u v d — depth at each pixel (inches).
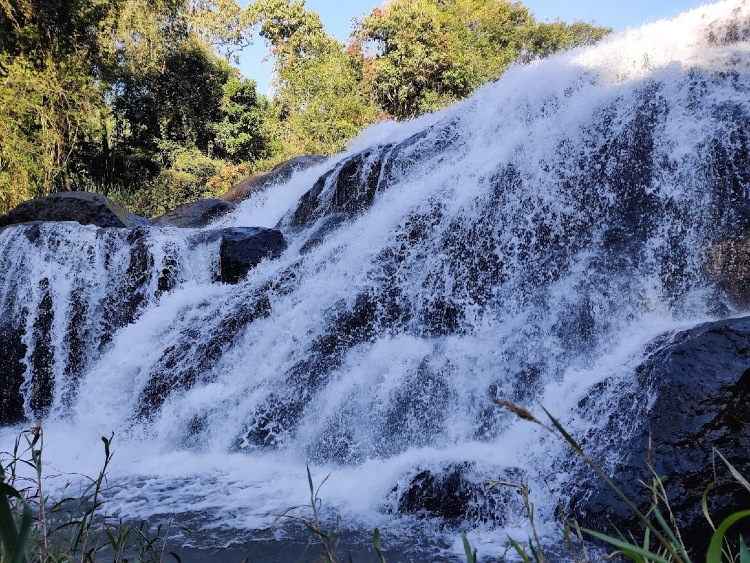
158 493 197.2
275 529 164.1
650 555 38.2
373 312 281.1
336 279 302.5
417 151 387.9
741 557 42.1
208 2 1139.9
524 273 264.2
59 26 714.8
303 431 247.9
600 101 280.7
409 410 233.0
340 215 408.5
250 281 349.1
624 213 255.8
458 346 247.0
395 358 250.8
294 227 451.2
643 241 246.1
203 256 378.6
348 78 1096.2
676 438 157.5
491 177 291.4
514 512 165.8
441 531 162.7
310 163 622.5
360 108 1024.9
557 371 223.6
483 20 1299.2
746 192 227.1
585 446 175.5
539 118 323.0
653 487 58.7
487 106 365.4
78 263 380.2
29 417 350.6
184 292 357.7
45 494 192.4
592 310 233.6
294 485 204.8
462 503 170.4
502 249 272.4
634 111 266.4
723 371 160.2
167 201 823.7
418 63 1019.9
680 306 226.5
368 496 186.5
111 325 369.4
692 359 167.0
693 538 146.7
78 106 715.4
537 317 243.4
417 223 302.0
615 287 237.6
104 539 142.2
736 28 276.7
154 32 970.1
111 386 319.6
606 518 155.6
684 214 239.1
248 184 634.8
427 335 272.4
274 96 1282.0
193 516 174.6
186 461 240.2
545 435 192.4
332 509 179.9
